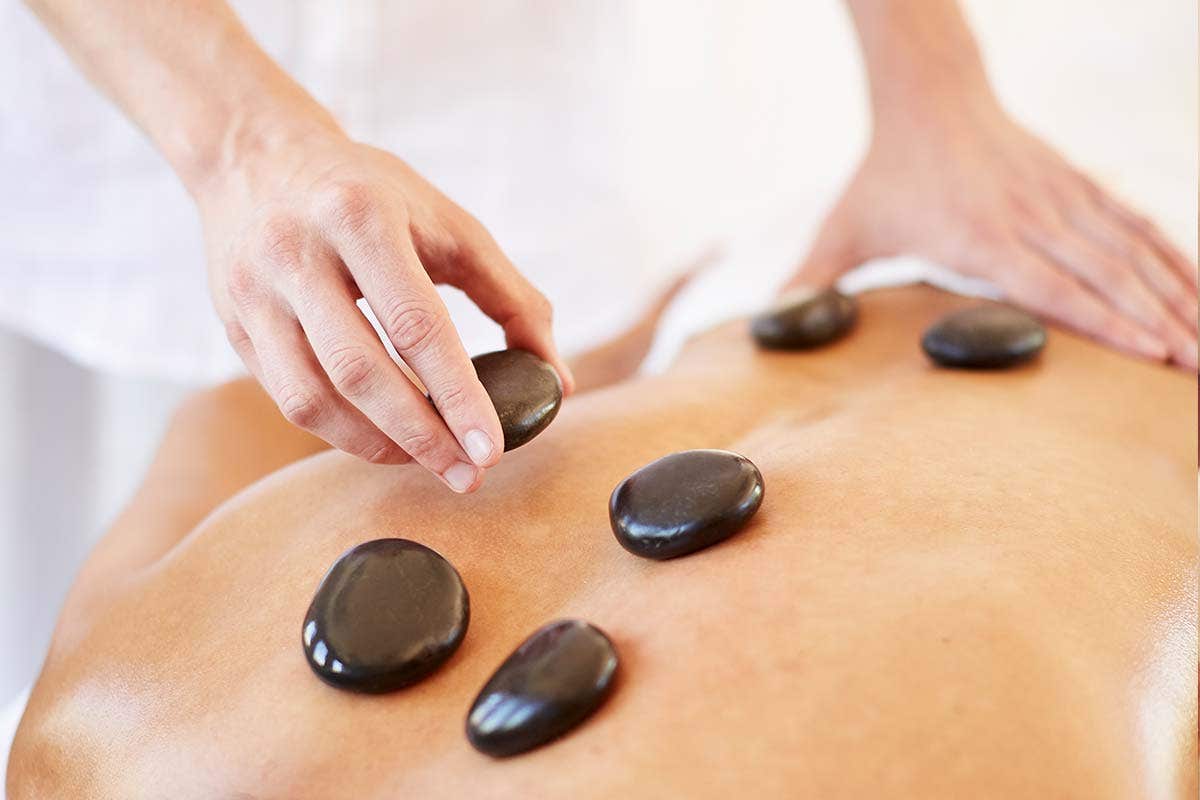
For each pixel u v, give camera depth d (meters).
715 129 1.43
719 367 0.74
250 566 0.57
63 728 0.54
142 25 0.65
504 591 0.55
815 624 0.48
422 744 0.49
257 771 0.49
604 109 1.15
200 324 1.15
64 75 1.02
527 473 0.60
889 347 0.75
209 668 0.53
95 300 1.15
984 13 1.29
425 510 0.58
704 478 0.53
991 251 0.81
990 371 0.71
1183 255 0.80
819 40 1.39
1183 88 1.11
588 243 1.19
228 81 0.64
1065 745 0.45
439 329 0.55
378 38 1.04
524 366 0.58
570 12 1.10
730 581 0.51
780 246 1.23
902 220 0.87
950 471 0.57
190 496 0.72
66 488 1.41
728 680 0.47
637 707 0.47
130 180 1.09
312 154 0.61
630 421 0.64
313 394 0.56
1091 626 0.50
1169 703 0.49
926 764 0.44
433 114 1.10
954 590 0.49
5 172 1.08
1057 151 0.86
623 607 0.52
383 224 0.56
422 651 0.51
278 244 0.57
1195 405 0.70
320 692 0.51
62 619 0.62
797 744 0.45
